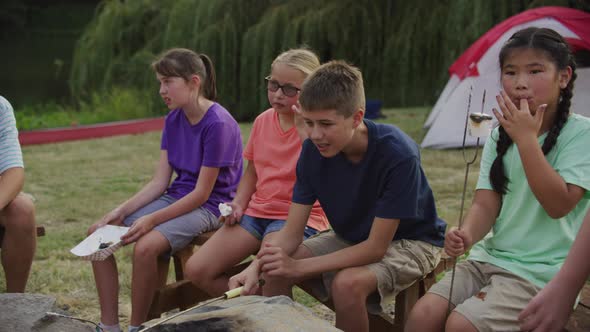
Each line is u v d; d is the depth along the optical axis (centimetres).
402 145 230
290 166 284
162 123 1095
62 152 845
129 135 1002
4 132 297
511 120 201
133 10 1420
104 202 563
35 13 3644
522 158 200
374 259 230
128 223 308
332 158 238
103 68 1417
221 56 1228
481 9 920
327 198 244
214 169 302
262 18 1226
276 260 227
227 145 305
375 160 230
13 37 3450
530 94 210
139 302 280
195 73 306
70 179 664
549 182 199
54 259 410
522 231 220
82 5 3744
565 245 213
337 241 254
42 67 2725
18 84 2225
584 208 218
